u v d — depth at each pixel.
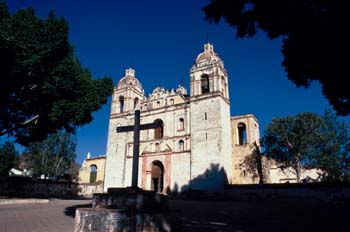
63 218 13.98
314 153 40.56
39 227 11.28
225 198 35.72
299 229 11.40
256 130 49.72
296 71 11.85
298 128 41.44
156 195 10.39
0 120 23.56
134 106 53.53
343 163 42.00
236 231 11.01
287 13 10.24
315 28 9.80
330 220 13.79
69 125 26.36
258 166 43.88
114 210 8.65
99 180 54.19
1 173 60.69
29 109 23.83
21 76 20.48
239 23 11.41
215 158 39.38
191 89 45.38
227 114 44.22
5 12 21.09
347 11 8.80
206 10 11.48
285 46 11.26
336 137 41.62
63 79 22.27
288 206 22.64
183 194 38.34
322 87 12.05
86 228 8.78
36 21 21.14
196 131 42.44
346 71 10.33
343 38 9.35
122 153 48.78
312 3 9.62
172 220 10.17
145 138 47.53
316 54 10.59
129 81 53.97
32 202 22.80
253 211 18.70
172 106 46.78
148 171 44.84
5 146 63.22
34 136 26.16
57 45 21.09
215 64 44.50
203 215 16.33
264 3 10.35
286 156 41.94
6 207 19.05
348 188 29.06
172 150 43.81
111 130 51.91
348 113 12.61
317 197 30.72
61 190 41.91
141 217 8.95
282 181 52.34
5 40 18.05
